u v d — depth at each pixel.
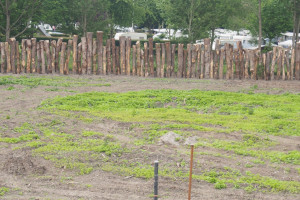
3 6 28.66
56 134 13.18
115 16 43.62
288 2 32.50
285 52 25.59
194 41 34.62
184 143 12.55
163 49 25.61
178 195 9.29
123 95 18.98
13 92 19.41
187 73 25.83
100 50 25.80
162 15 36.56
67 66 25.47
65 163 10.70
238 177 10.24
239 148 12.30
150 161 11.07
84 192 9.33
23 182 9.73
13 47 25.00
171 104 17.81
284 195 9.38
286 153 12.03
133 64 25.86
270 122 15.12
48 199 8.91
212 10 34.50
